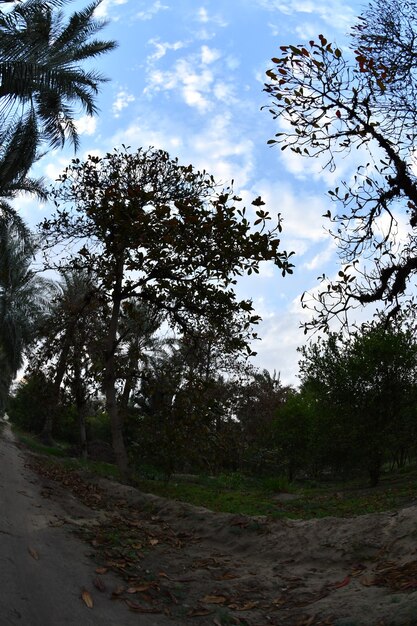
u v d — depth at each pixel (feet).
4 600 16.16
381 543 24.48
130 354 60.13
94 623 16.30
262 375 119.96
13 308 115.85
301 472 116.57
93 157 54.75
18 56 56.24
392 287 19.67
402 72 20.65
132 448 58.65
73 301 82.23
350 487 72.84
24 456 66.44
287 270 39.75
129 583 20.75
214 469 60.13
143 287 54.95
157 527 32.89
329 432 73.00
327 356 73.46
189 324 56.80
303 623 17.62
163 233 47.85
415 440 70.13
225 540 29.76
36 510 31.07
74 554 23.04
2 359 150.41
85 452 91.20
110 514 35.45
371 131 20.12
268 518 31.78
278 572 23.85
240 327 55.31
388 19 21.15
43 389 69.00
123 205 48.78
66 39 59.31
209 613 18.56
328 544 25.86
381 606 17.37
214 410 57.41
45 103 60.39
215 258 48.78
